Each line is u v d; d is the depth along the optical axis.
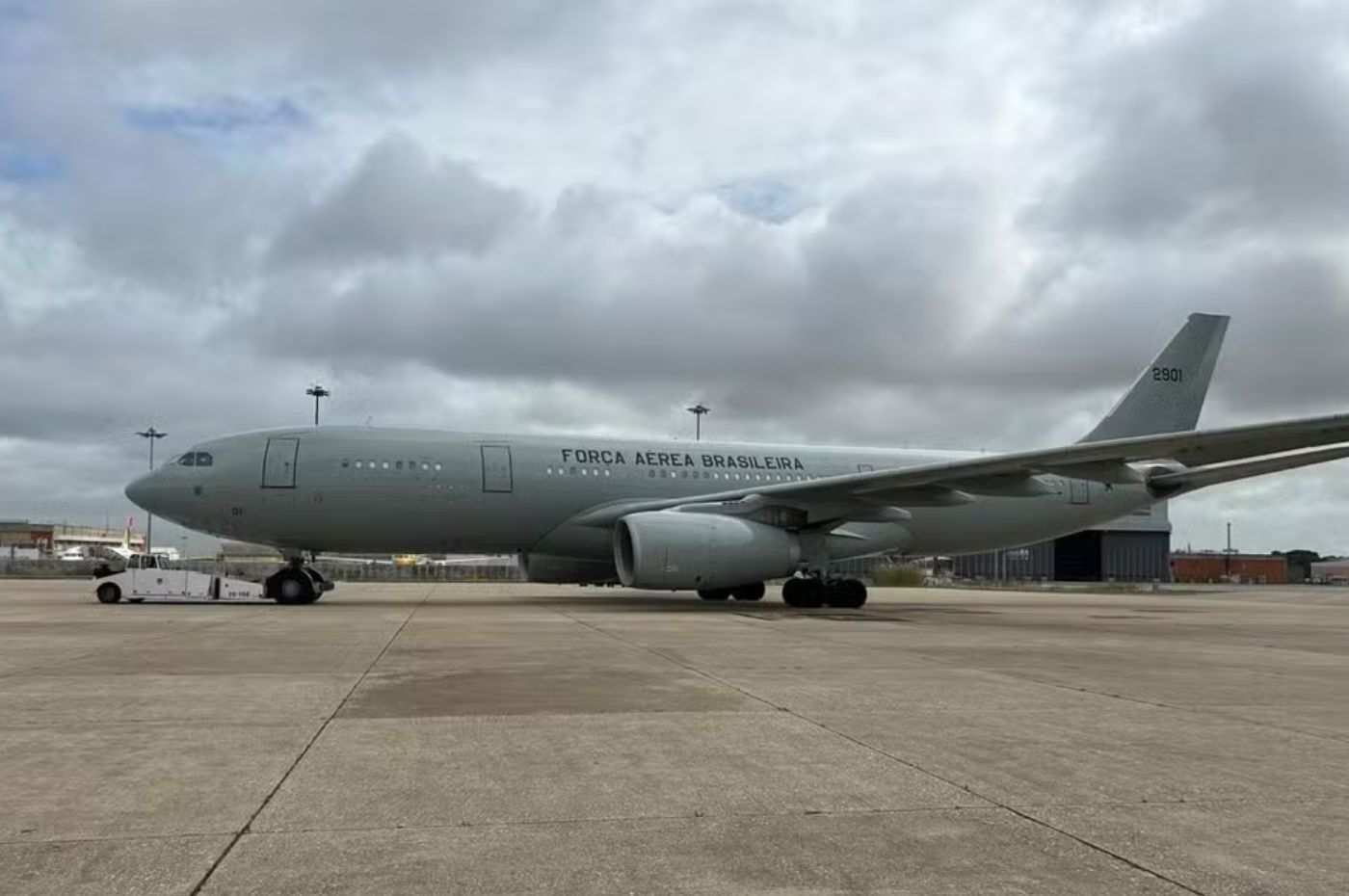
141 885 3.95
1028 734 7.22
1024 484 21.28
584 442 25.16
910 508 23.73
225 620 18.12
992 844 4.56
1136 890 3.96
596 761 6.20
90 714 7.77
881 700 8.73
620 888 3.96
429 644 13.57
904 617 21.55
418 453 23.53
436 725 7.35
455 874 4.11
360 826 4.78
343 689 9.17
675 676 10.22
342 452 23.12
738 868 4.21
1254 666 12.30
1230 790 5.61
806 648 13.38
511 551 25.34
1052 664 12.05
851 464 27.61
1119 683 10.25
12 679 9.73
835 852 4.43
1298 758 6.48
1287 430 17.91
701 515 22.39
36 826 4.75
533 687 9.38
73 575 64.75
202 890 3.90
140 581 24.33
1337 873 4.19
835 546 24.03
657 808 5.12
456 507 23.56
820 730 7.27
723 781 5.70
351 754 6.34
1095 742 6.96
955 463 20.16
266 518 22.92
